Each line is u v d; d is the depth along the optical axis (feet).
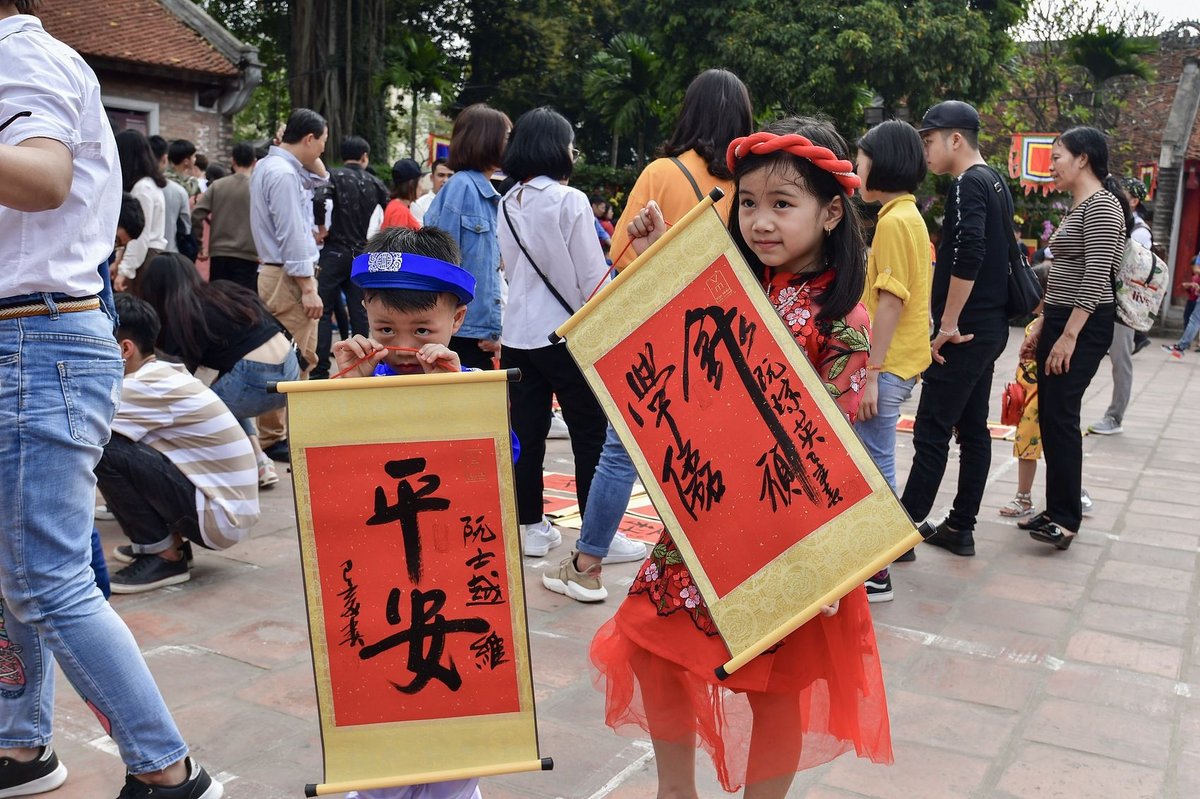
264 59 80.48
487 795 8.09
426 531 5.94
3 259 6.74
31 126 6.19
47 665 7.84
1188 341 46.62
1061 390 14.87
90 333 7.09
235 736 8.87
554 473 18.86
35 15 6.84
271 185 18.29
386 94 69.72
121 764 8.48
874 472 5.90
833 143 6.50
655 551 6.74
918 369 12.87
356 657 5.89
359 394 5.89
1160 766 8.86
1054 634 11.86
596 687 7.39
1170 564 14.65
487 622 5.97
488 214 14.03
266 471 16.81
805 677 6.41
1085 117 69.26
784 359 6.04
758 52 60.75
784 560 5.97
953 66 60.34
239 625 11.35
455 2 84.99
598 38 92.89
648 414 6.16
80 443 7.02
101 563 8.78
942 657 11.12
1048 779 8.59
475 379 5.95
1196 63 64.59
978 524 16.58
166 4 51.96
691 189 10.96
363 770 5.86
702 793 8.25
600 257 12.55
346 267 22.86
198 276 15.48
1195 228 64.03
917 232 12.48
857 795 8.25
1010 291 13.80
